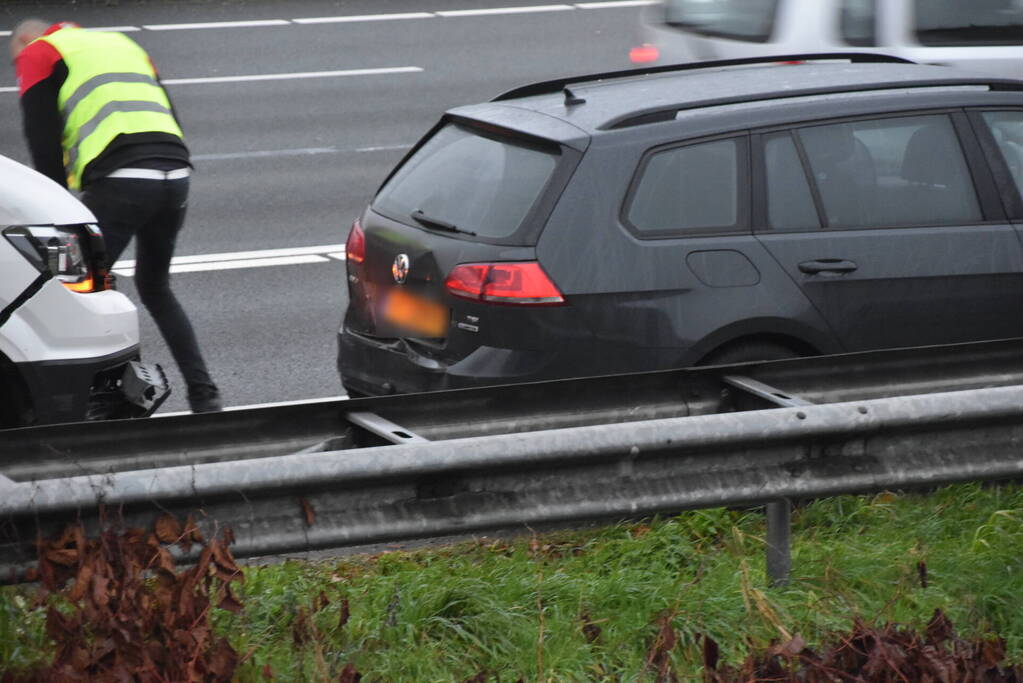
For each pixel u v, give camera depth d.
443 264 20.48
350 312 23.05
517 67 63.47
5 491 13.03
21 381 20.66
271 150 50.09
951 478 15.84
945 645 14.62
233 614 14.84
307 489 13.76
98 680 12.75
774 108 21.19
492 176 20.95
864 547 17.77
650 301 20.05
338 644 14.79
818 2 33.62
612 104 21.28
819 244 20.84
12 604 14.64
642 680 14.34
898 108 21.78
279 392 27.94
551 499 14.61
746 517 18.66
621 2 77.75
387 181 22.98
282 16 72.50
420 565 17.34
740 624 15.67
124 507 13.36
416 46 67.25
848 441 15.49
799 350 20.98
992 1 34.25
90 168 24.86
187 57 64.19
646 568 17.38
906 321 21.38
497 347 19.92
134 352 21.91
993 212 22.06
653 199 20.31
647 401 17.12
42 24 27.20
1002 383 18.78
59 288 20.58
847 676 13.52
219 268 36.56
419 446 14.05
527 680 14.66
